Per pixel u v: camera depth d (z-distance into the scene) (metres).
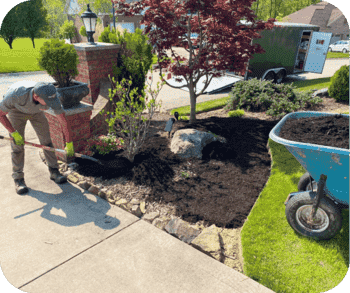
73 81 5.47
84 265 3.18
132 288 2.90
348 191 3.15
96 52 6.61
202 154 5.46
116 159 5.35
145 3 6.11
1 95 10.44
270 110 7.77
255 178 4.78
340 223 3.20
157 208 4.16
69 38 22.47
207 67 6.46
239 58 6.32
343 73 8.70
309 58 14.11
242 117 7.68
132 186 4.64
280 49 12.50
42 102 4.00
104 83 7.01
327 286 2.89
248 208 4.10
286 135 3.88
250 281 3.00
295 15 33.88
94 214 4.05
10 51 24.83
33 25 27.23
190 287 2.91
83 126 5.42
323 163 3.11
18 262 3.20
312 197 3.30
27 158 5.65
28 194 4.50
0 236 3.59
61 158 5.45
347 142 3.58
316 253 3.27
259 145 5.92
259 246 3.38
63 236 3.61
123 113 5.18
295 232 3.55
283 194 4.20
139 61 7.29
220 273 3.09
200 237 3.51
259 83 8.66
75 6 31.78
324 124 4.07
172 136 6.21
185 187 4.59
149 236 3.62
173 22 6.53
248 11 5.93
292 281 2.97
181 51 12.58
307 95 8.52
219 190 4.50
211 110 8.88
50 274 3.05
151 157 5.38
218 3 5.77
